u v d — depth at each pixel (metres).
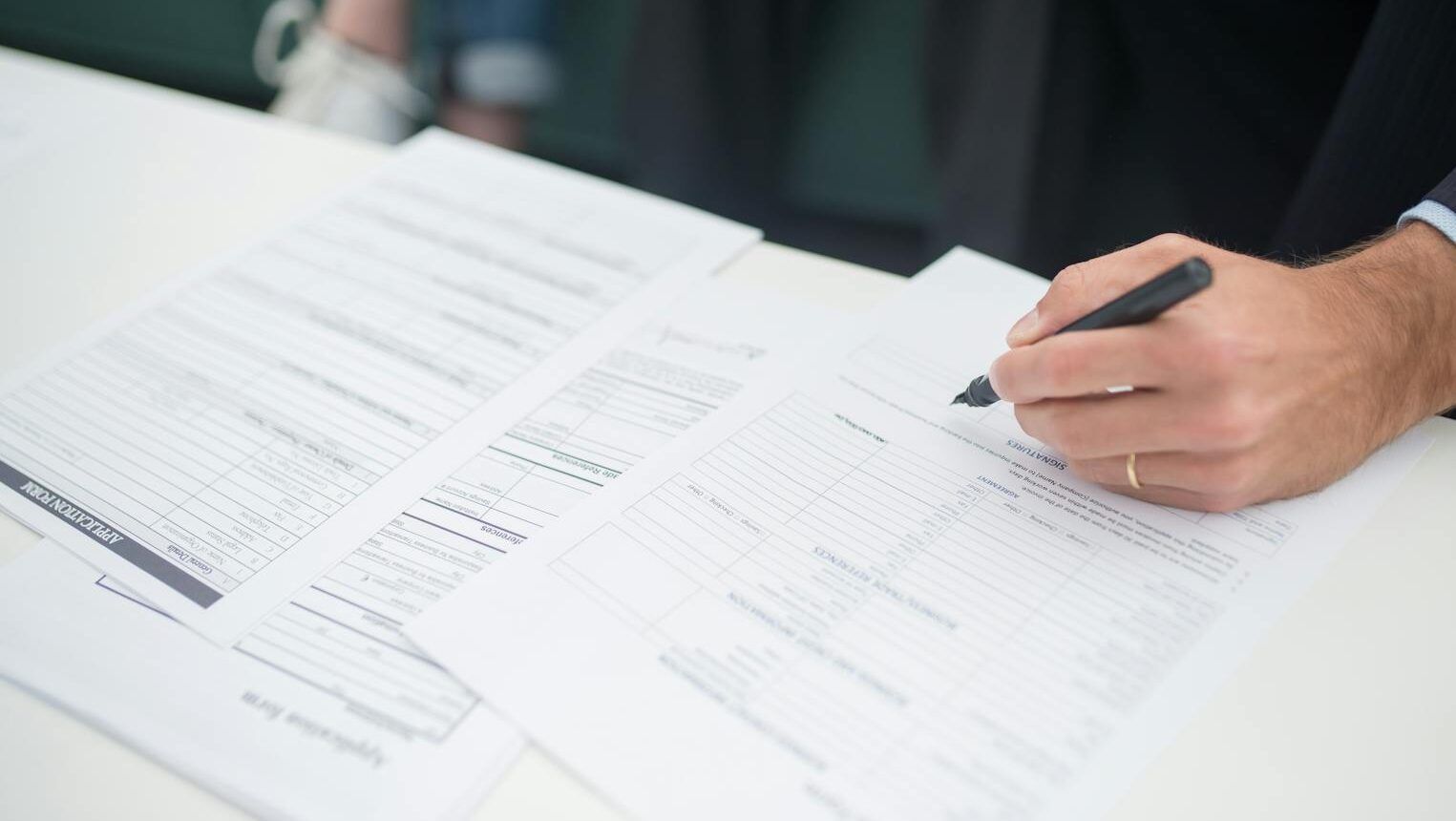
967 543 0.44
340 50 1.00
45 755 0.38
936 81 1.30
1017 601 0.42
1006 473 0.48
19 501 0.48
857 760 0.37
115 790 0.37
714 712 0.38
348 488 0.49
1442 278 0.53
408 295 0.61
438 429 0.52
